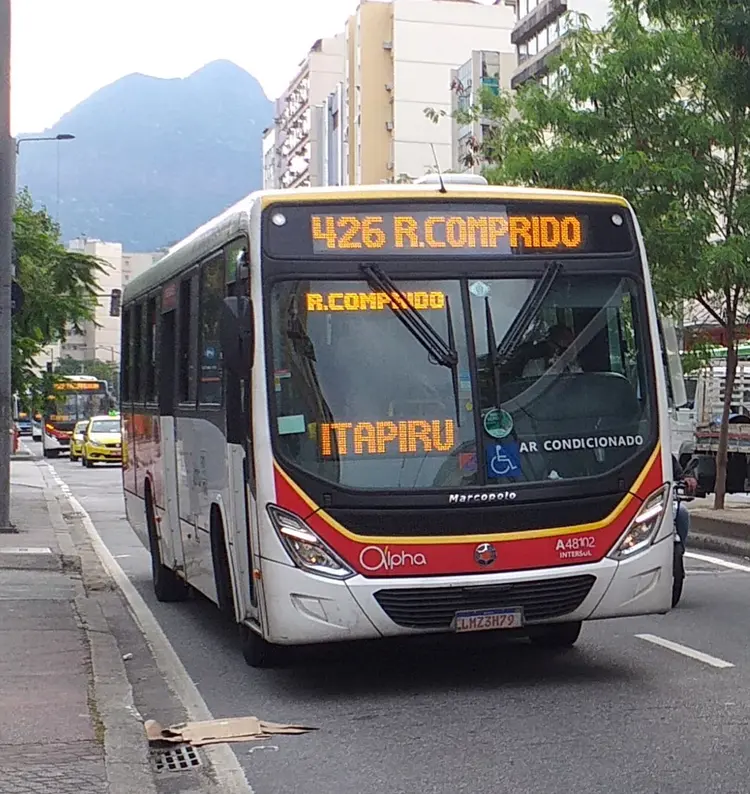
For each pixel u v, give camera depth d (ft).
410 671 35.19
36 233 95.25
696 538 63.10
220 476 35.88
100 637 38.78
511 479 31.68
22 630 39.14
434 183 34.01
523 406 32.07
